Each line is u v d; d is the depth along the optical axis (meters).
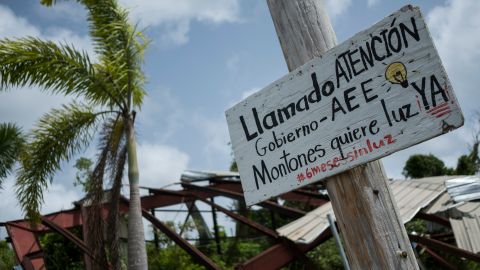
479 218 11.70
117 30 10.35
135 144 10.47
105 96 10.48
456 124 1.75
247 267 10.11
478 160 29.27
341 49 2.11
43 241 18.55
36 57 9.31
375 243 2.10
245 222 12.78
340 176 2.22
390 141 1.93
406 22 1.90
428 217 13.21
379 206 2.13
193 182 20.95
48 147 10.14
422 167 29.00
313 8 2.41
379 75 1.97
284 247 10.85
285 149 2.30
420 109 1.85
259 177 2.41
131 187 10.21
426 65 1.83
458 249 11.47
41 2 10.04
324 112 2.16
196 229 19.84
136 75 10.62
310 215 12.38
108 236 9.46
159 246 18.47
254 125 2.45
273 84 2.38
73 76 9.84
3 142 12.65
